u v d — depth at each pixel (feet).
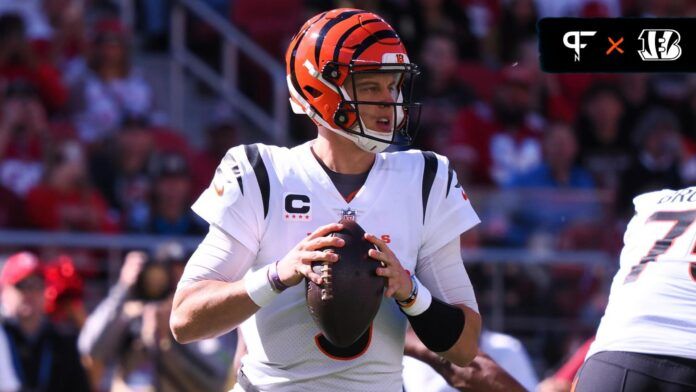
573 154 128.88
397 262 38.96
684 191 45.80
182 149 118.42
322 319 38.40
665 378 41.88
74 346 78.64
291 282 38.45
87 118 117.50
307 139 134.21
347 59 40.14
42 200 103.40
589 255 103.09
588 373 43.57
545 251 108.17
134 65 132.98
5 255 92.27
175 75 134.31
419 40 134.62
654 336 42.45
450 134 127.65
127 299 78.95
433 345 40.60
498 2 144.66
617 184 129.49
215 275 40.42
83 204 104.78
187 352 77.30
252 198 40.50
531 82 135.44
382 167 41.50
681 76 139.23
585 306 101.86
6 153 108.78
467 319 40.96
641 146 132.98
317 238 38.29
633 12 155.94
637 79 137.18
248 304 38.93
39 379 77.00
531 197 115.55
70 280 79.51
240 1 139.54
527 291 101.45
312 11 139.54
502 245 111.96
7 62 115.85
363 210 40.75
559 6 151.53
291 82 41.83
